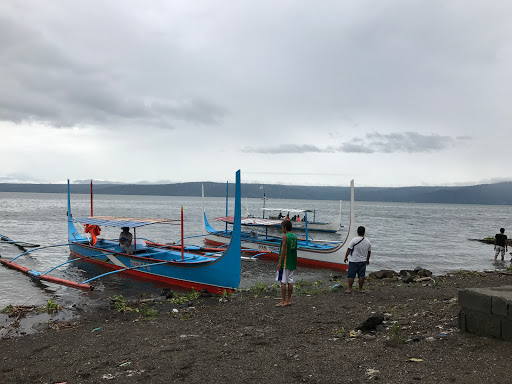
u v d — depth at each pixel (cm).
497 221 7138
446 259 2352
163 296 1288
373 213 9719
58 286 1420
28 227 3803
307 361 543
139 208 9231
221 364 556
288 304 972
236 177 1255
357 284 1387
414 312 806
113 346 696
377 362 516
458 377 436
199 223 4528
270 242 2158
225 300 1180
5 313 1051
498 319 525
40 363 626
